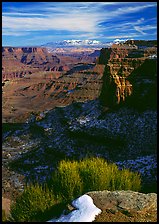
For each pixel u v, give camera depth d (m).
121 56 164.75
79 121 86.44
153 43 154.38
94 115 86.88
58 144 75.38
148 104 81.31
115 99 85.38
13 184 55.72
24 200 15.05
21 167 67.50
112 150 69.69
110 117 82.44
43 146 78.19
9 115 156.62
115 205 14.45
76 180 16.47
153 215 14.03
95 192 15.33
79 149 71.50
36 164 68.69
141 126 76.12
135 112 81.19
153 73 84.25
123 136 73.38
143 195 15.20
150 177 43.28
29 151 80.12
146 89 83.06
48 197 15.23
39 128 97.69
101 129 77.00
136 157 64.62
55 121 99.19
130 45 170.75
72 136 77.38
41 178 60.38
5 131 102.25
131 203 14.58
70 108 102.50
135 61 87.88
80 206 14.22
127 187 17.64
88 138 74.94
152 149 67.31
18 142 91.81
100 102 91.38
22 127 103.38
